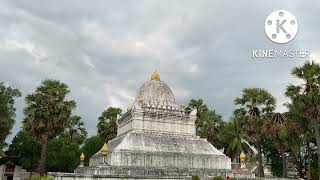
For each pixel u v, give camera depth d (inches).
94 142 2731.3
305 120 2001.7
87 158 2647.6
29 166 2554.1
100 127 3036.4
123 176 1449.3
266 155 2600.9
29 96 1870.1
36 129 1818.4
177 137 1911.9
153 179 1508.4
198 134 2682.1
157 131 1903.3
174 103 2154.3
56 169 2568.9
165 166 1733.5
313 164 2384.4
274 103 1989.4
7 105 2114.9
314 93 1581.0
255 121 1925.4
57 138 2672.2
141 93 2164.1
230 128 2566.4
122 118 2096.5
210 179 1605.6
